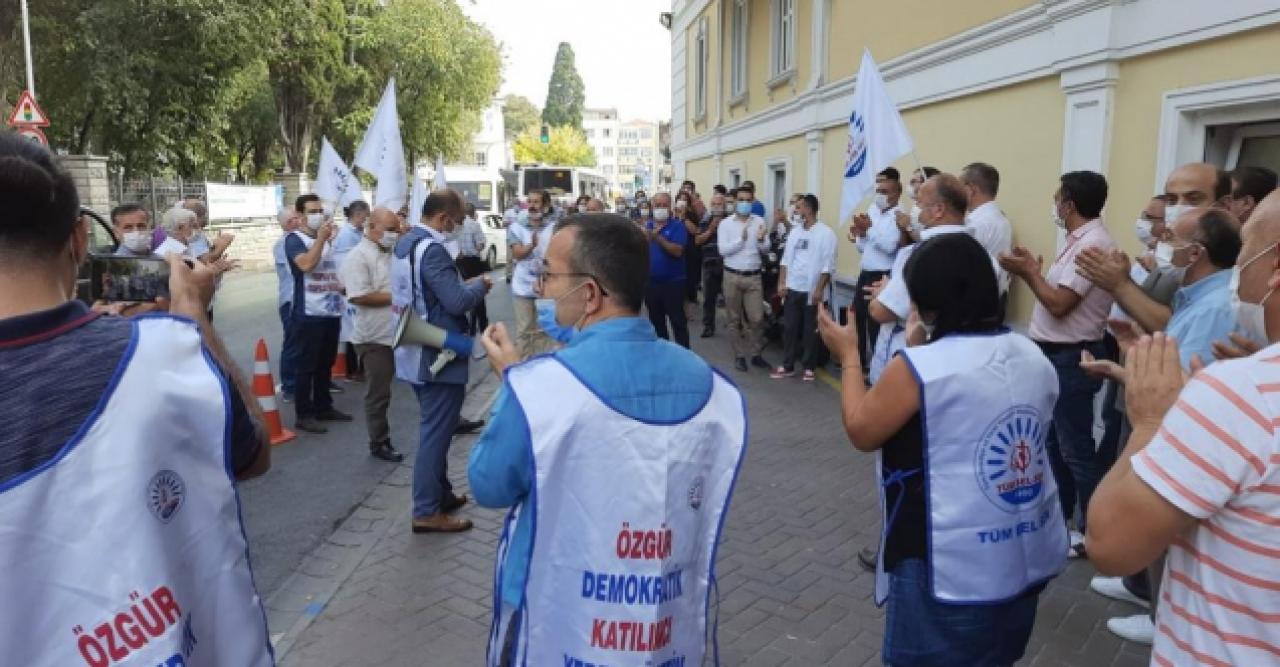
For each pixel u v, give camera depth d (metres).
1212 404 1.36
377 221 5.96
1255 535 1.34
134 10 16.94
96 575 1.24
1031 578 2.26
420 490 4.79
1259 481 1.33
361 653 3.53
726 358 10.23
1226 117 4.87
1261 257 1.73
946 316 2.27
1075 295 4.11
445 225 4.82
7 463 1.19
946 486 2.16
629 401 1.81
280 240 7.63
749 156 15.48
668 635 1.86
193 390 1.39
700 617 1.97
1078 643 3.56
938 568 2.17
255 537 4.83
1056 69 6.03
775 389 8.51
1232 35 4.67
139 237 4.70
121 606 1.26
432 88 27.56
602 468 1.78
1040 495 2.28
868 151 5.98
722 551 4.55
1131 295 3.49
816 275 8.55
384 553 4.54
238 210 23.83
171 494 1.35
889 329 4.05
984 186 5.22
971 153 7.45
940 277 2.24
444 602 3.98
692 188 16.23
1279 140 4.75
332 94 24.48
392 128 6.75
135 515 1.28
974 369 2.16
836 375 9.15
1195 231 3.09
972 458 2.15
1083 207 4.16
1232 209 3.79
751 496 5.41
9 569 1.18
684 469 1.86
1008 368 2.21
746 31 15.35
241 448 1.55
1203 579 1.42
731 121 16.81
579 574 1.79
